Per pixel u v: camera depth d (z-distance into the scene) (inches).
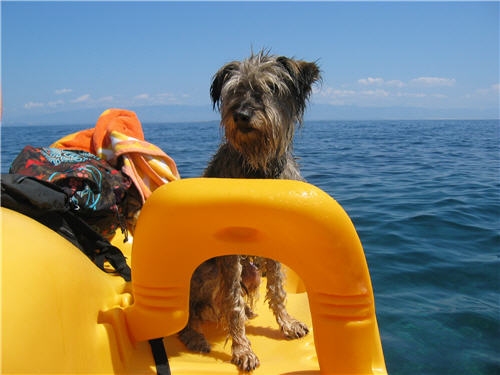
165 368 19.9
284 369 21.4
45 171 24.2
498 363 29.0
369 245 49.5
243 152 28.5
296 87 31.8
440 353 30.1
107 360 18.1
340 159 136.7
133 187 29.0
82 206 24.5
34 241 16.4
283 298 26.3
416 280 40.7
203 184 17.0
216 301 25.1
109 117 31.9
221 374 21.0
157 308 18.9
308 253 16.9
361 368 17.8
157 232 17.6
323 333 17.8
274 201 16.1
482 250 47.6
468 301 36.8
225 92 30.6
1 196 19.9
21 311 14.0
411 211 63.4
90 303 18.6
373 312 18.1
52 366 14.6
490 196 74.1
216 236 17.7
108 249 24.9
